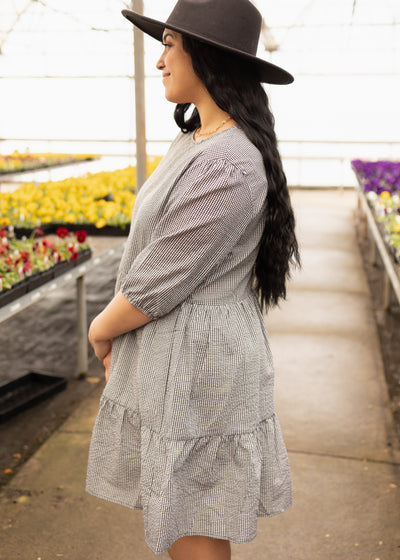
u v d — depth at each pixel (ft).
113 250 13.62
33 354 13.70
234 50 4.00
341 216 32.73
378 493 8.11
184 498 4.36
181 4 4.25
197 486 4.39
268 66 4.15
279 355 13.52
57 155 39.09
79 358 12.18
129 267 4.52
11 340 14.53
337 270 21.50
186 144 4.52
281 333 15.07
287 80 4.40
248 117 4.22
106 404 4.60
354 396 11.35
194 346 4.21
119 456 4.53
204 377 4.23
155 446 4.25
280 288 4.71
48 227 16.12
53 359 13.43
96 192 20.27
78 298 11.96
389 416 10.49
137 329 4.46
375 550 6.95
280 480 4.70
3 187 43.45
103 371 12.73
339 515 7.61
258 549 6.95
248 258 4.42
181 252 4.00
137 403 4.43
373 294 18.72
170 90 4.41
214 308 4.29
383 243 13.74
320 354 13.62
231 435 4.36
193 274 4.06
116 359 4.59
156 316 4.20
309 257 23.34
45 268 10.47
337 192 42.39
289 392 11.49
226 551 4.67
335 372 12.55
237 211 4.00
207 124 4.41
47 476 8.51
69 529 7.34
